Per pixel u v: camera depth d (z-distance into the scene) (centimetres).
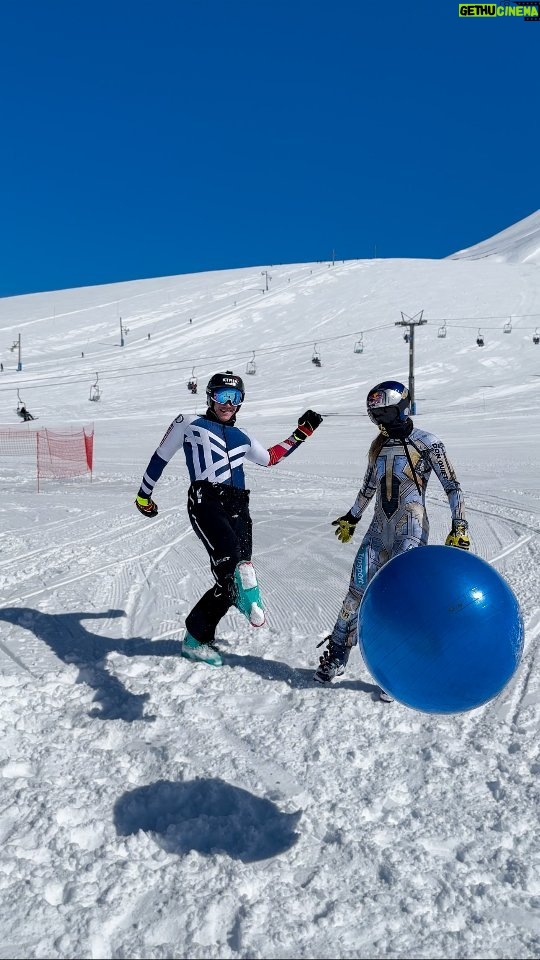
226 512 447
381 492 422
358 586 430
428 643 294
